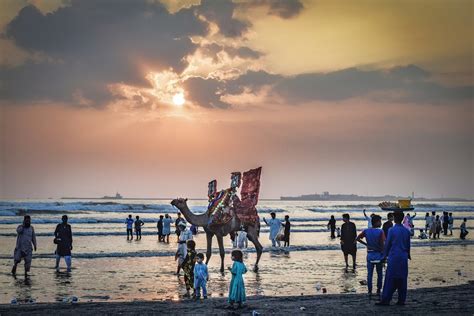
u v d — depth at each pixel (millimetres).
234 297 12922
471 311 11984
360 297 14656
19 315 12094
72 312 12445
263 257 26609
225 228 20734
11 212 94375
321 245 32844
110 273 20531
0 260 24484
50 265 22875
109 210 112062
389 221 18609
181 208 20266
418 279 19500
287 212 133875
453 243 35969
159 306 13320
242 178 22031
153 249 31078
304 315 11781
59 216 88562
